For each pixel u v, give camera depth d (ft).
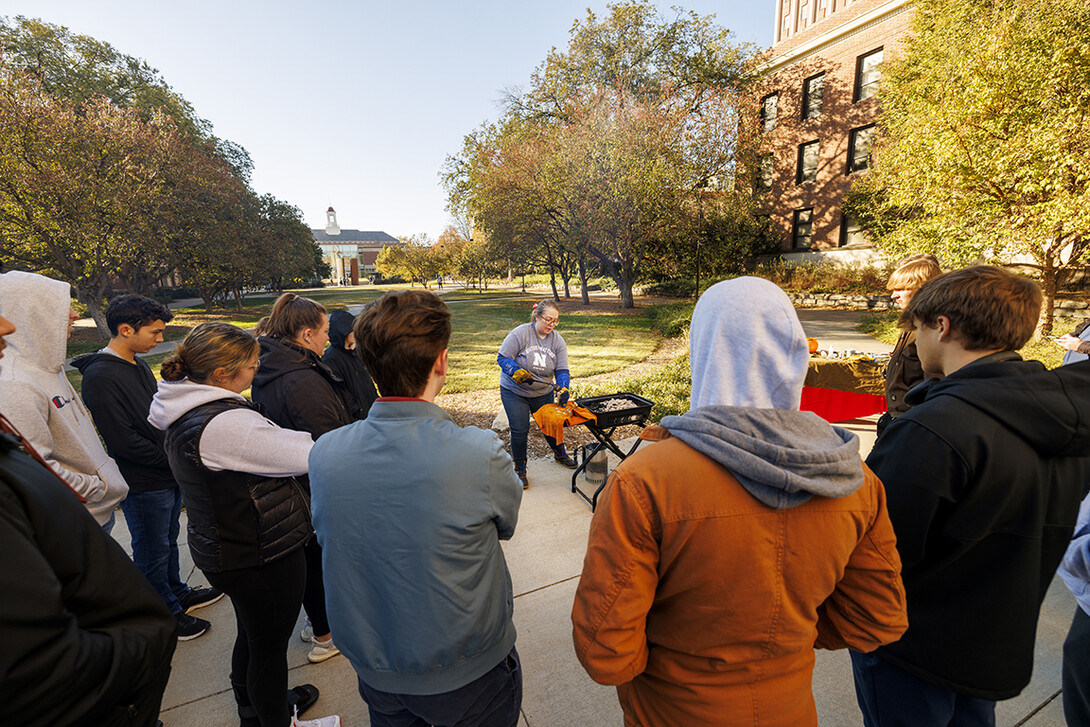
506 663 4.26
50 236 54.65
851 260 69.00
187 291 141.69
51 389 5.94
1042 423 3.27
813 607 2.95
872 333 38.60
